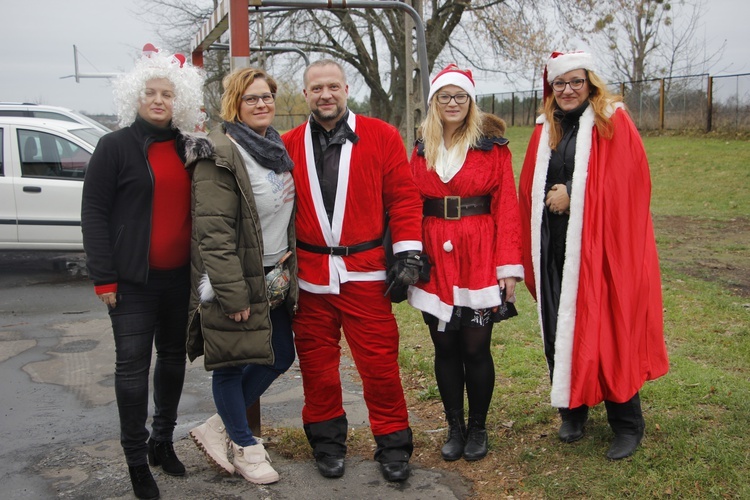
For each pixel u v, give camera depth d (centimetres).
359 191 328
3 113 943
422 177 341
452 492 318
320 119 325
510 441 360
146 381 306
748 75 1930
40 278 831
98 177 291
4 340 594
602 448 336
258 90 314
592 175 317
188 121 309
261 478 326
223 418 330
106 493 322
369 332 333
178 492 320
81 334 611
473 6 2119
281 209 321
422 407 424
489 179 333
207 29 568
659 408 372
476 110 337
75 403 448
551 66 327
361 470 343
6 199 789
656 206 1219
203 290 302
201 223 295
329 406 345
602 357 314
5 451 374
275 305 321
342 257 330
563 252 333
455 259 334
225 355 307
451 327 337
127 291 300
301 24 2117
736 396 382
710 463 309
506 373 453
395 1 694
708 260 808
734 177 1398
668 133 2123
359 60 2405
